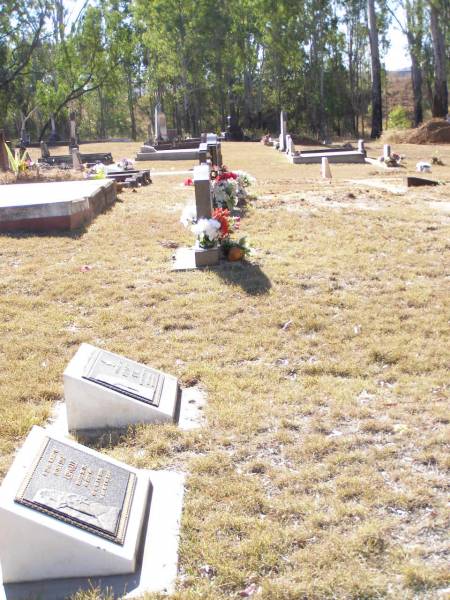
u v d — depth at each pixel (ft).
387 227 41.14
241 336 25.16
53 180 67.21
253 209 46.80
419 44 191.11
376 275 31.86
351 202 50.65
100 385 18.65
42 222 40.32
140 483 15.14
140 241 38.37
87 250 36.65
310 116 226.58
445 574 12.40
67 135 234.38
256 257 34.81
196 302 28.60
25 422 18.84
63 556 12.78
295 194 54.54
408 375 21.67
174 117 261.85
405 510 14.53
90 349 20.38
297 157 98.22
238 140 183.01
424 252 35.86
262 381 21.42
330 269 32.68
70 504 13.42
